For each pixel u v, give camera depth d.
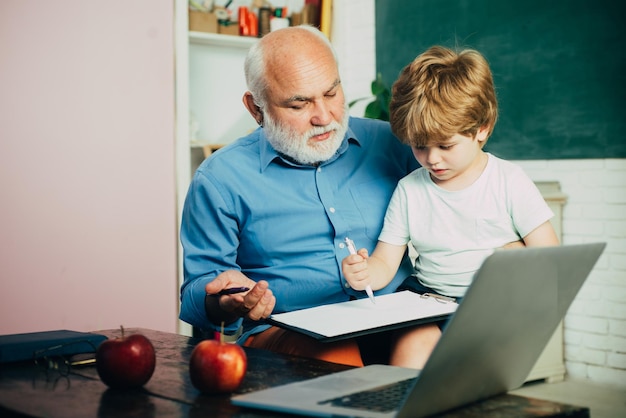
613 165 3.54
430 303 1.61
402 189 1.97
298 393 1.06
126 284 3.63
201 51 4.27
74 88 3.48
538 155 3.82
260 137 2.03
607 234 3.59
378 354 1.82
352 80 4.69
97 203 3.55
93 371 1.28
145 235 3.68
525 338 1.11
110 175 3.58
